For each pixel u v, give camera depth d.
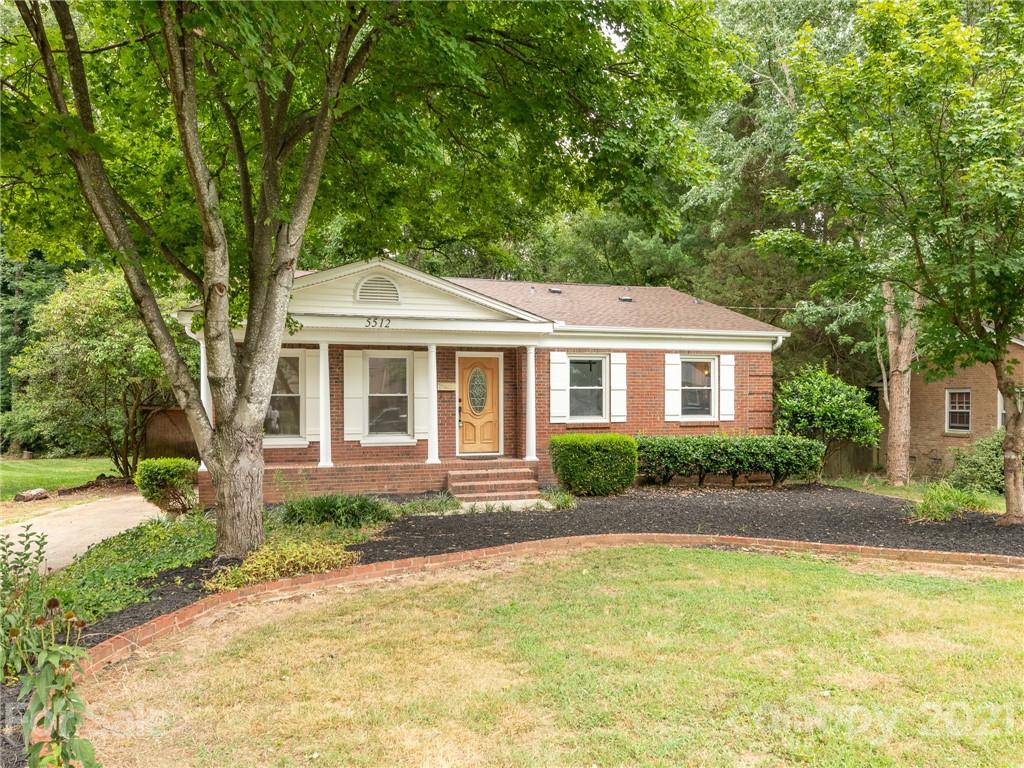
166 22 5.82
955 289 9.45
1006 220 9.00
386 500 11.48
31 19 6.43
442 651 5.01
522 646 5.07
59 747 2.88
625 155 8.47
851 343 21.14
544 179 10.11
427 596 6.38
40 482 18.31
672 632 5.33
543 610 5.91
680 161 8.84
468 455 14.12
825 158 9.80
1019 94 8.61
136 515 12.70
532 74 8.30
